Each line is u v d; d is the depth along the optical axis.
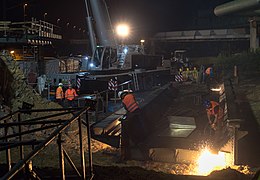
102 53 25.83
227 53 40.19
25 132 4.30
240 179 6.71
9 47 29.19
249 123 11.72
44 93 21.23
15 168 2.79
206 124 13.34
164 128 12.75
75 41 44.31
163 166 9.68
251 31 30.92
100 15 31.50
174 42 53.78
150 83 28.53
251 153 9.60
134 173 6.80
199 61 52.41
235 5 23.55
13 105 13.12
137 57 27.86
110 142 11.86
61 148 3.86
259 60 25.55
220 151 9.45
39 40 29.47
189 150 9.98
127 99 11.63
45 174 6.26
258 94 15.55
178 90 23.56
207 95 20.22
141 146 10.41
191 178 6.51
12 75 14.10
